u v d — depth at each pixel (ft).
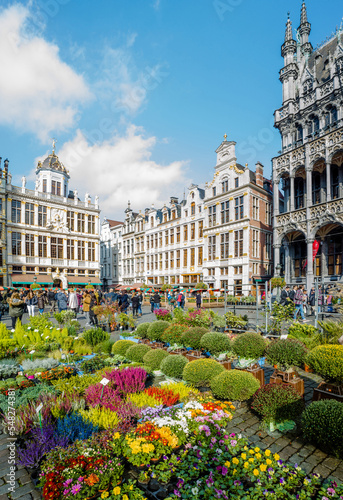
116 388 18.95
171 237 137.08
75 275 144.97
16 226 124.36
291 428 15.43
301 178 89.20
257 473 11.21
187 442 13.75
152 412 15.53
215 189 113.09
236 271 101.40
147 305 94.12
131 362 26.61
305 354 19.10
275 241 85.40
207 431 13.62
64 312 49.29
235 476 11.32
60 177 145.89
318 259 82.33
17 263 123.54
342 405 14.29
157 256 146.61
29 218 129.90
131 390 18.81
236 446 13.11
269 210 108.88
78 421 14.58
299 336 31.24
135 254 165.37
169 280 136.87
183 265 128.77
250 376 18.93
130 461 12.21
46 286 130.00
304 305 58.44
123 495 10.48
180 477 11.33
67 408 16.08
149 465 12.35
